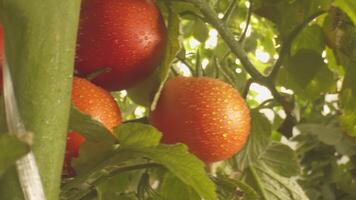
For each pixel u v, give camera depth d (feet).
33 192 0.94
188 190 1.61
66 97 1.10
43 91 1.08
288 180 1.94
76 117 1.29
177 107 1.52
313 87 2.01
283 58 1.78
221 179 1.58
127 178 1.80
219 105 1.52
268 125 1.81
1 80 1.34
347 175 4.09
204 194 1.40
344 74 2.02
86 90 1.43
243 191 1.59
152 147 1.34
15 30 1.09
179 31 1.54
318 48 2.00
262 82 1.74
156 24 1.53
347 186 4.05
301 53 1.91
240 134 1.55
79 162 1.36
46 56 1.09
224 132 1.52
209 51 2.75
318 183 4.10
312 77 1.92
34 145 1.06
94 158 1.36
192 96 1.52
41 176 1.06
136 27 1.50
